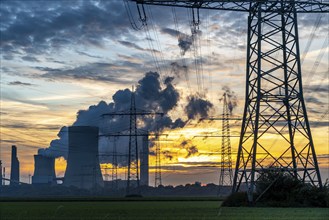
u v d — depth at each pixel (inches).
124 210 2578.7
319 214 2012.8
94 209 2753.4
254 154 2655.0
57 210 2600.9
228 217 1870.1
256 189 2719.0
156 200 5374.0
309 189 2628.0
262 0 2655.0
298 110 2696.9
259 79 2672.2
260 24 2714.1
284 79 2723.9
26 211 2532.0
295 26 2726.4
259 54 2694.4
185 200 5324.8
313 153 2677.2
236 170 2795.3
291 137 2773.1
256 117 2640.3
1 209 2842.0
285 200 2655.0
